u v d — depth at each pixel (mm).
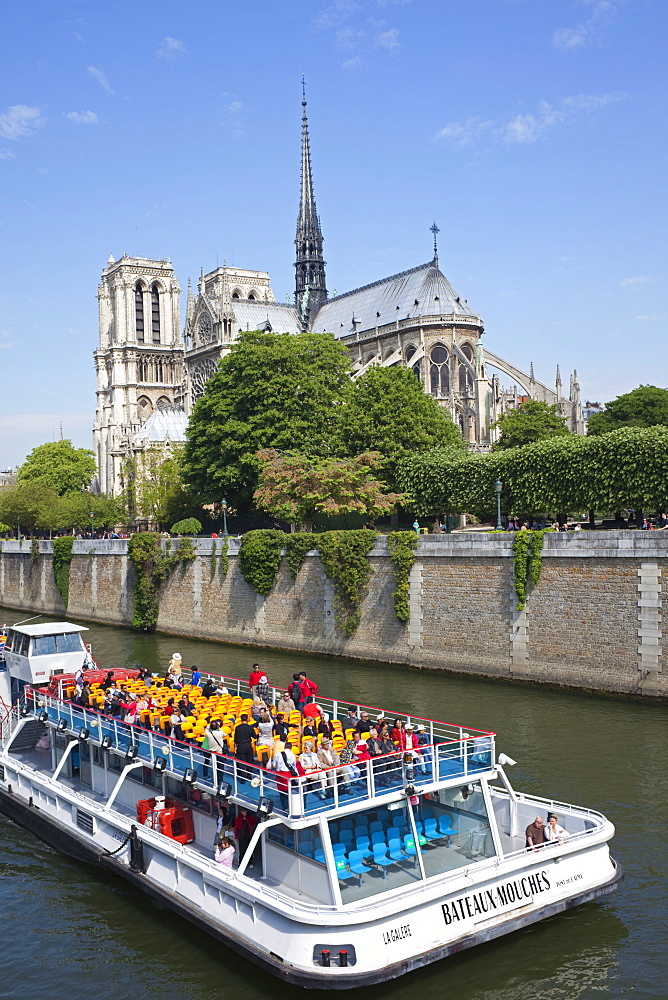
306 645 54938
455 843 19125
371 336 123500
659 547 37750
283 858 18203
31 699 29469
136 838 21344
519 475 54688
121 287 175375
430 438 69875
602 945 18297
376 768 18297
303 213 150125
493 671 44344
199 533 79500
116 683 27812
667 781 27625
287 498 61469
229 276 169000
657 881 20984
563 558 41312
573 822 20312
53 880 23016
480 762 19891
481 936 17297
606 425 87812
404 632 48938
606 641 39719
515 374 124438
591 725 34562
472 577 45438
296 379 73688
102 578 76812
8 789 28141
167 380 179625
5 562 95875
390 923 16453
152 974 18047
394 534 49156
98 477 182500
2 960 19016
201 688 28328
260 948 17172
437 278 120812
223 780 19672
